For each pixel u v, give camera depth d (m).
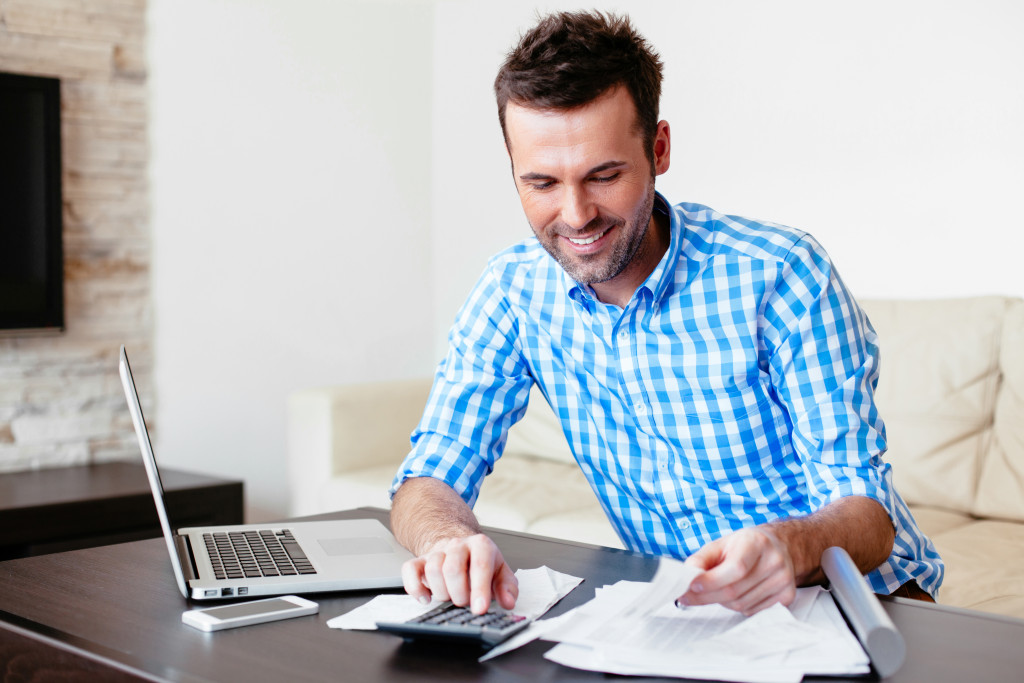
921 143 2.49
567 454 2.85
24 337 2.84
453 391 1.26
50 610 0.90
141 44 3.00
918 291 2.53
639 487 1.23
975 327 2.25
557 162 0.96
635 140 0.98
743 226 1.15
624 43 0.96
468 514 1.09
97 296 2.96
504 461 2.91
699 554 0.81
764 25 2.76
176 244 3.11
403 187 3.66
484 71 3.52
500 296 1.25
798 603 0.85
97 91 2.92
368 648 0.79
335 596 0.95
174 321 3.12
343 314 3.52
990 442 2.20
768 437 1.14
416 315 3.73
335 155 3.47
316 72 3.40
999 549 1.89
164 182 3.07
